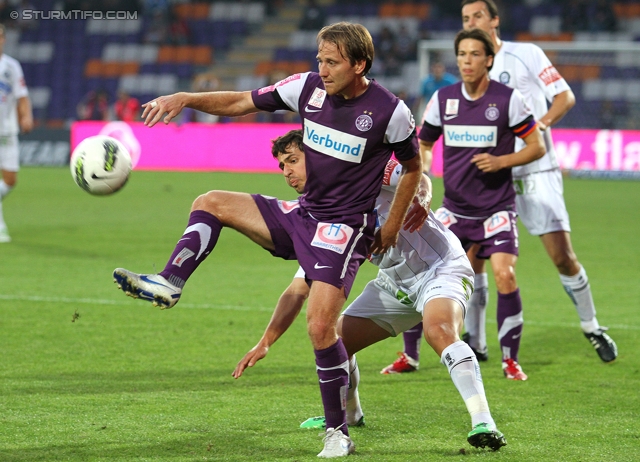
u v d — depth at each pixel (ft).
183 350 70.59
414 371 66.90
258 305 90.53
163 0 367.45
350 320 50.88
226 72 362.33
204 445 46.34
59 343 71.61
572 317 88.48
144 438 47.37
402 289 49.90
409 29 364.17
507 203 67.41
